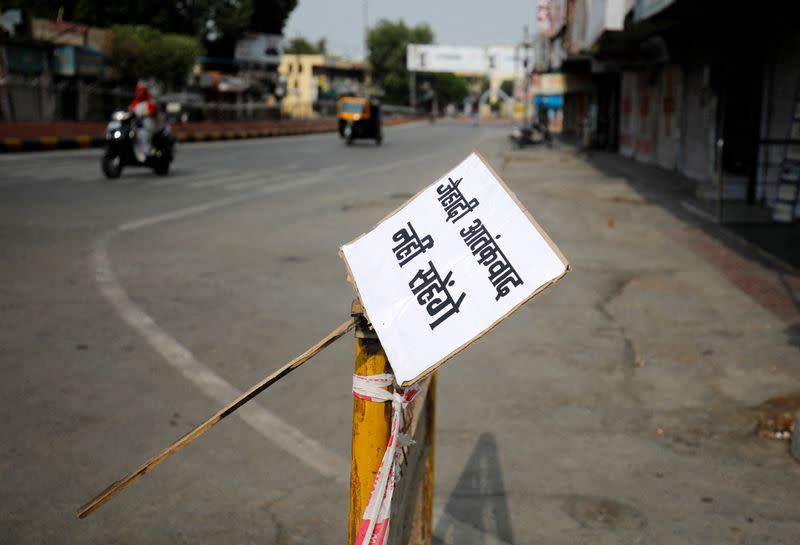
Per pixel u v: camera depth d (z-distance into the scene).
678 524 2.92
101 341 5.00
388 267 1.59
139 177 14.75
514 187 15.33
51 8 43.94
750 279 7.12
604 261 7.97
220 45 56.34
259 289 6.50
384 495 1.46
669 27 14.90
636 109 24.50
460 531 2.83
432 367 1.43
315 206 11.67
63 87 27.84
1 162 16.55
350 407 4.04
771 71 11.70
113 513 2.95
